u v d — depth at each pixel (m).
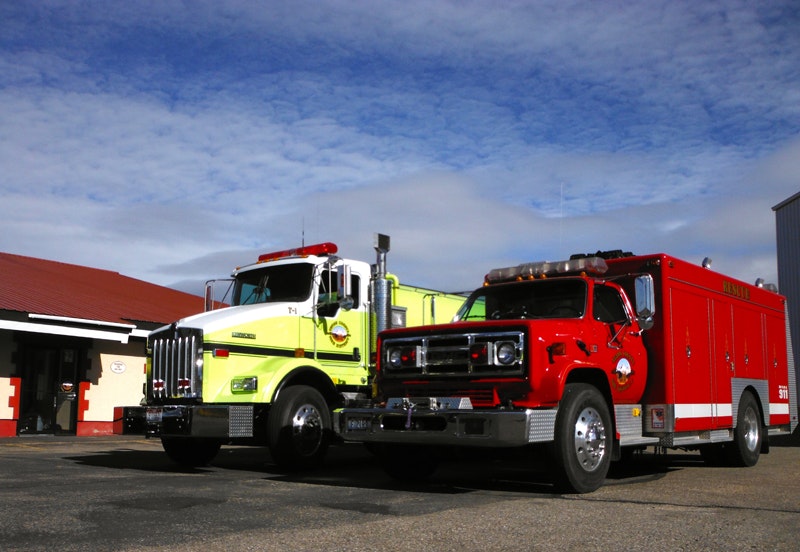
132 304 21.31
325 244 11.04
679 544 4.80
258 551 4.54
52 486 7.66
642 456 12.21
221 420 9.33
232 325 9.95
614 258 9.33
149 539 4.88
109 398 19.23
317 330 10.76
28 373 17.81
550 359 7.18
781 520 5.71
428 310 12.16
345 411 7.89
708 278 9.91
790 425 12.20
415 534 5.06
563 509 6.14
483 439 6.89
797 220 23.36
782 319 12.39
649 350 8.77
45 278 21.67
